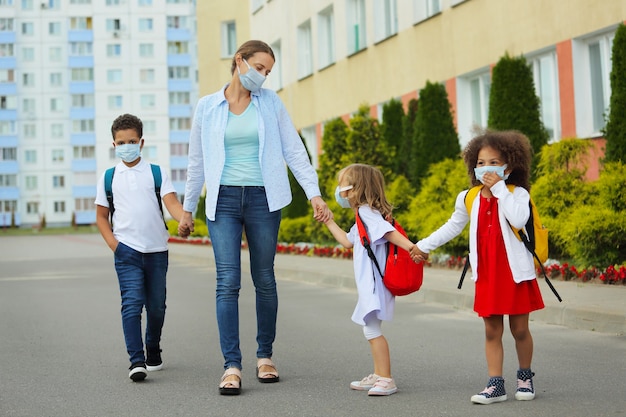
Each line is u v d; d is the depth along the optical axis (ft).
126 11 330.54
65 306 44.65
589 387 21.70
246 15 139.85
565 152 50.29
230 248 23.08
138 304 24.48
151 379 24.43
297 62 114.32
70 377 25.03
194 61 335.67
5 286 59.41
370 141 74.79
